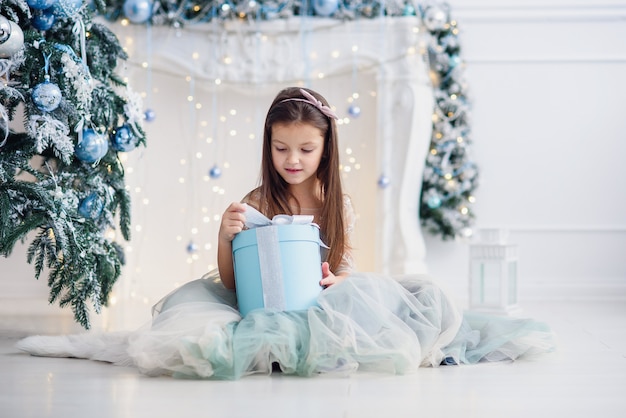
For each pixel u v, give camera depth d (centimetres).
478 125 447
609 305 404
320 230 229
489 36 446
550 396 172
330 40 420
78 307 236
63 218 230
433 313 208
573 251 444
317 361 191
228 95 445
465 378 192
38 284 409
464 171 428
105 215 266
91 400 164
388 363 197
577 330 298
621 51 443
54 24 250
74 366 208
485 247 338
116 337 228
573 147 446
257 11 412
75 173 252
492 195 446
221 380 188
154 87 441
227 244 213
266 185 230
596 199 444
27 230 221
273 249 201
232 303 224
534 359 224
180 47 419
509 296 344
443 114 434
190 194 446
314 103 220
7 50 221
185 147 445
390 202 420
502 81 446
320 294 201
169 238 446
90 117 249
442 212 428
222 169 446
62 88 237
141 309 368
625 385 186
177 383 183
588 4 442
